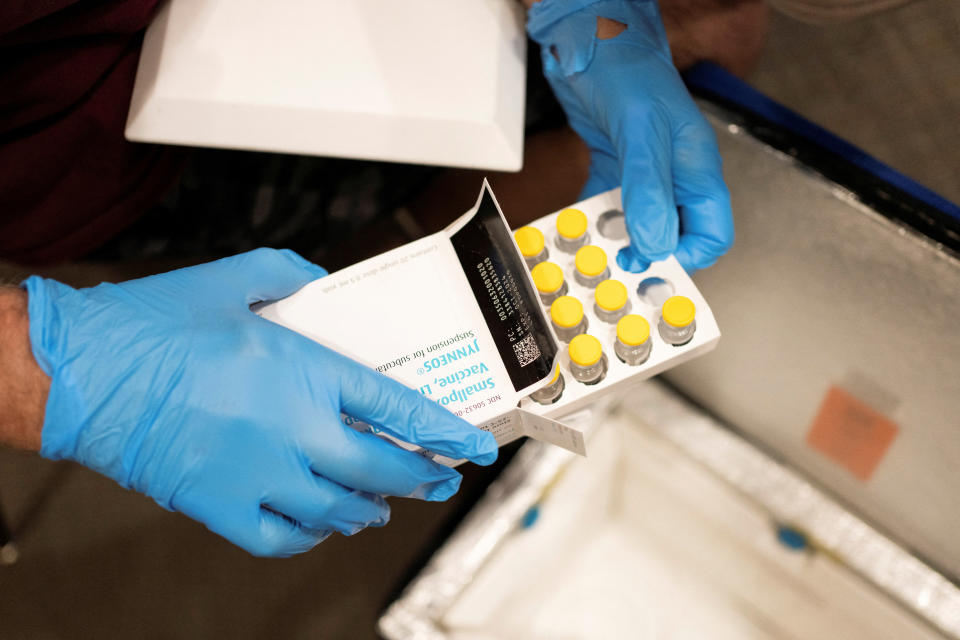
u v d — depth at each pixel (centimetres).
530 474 92
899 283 65
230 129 66
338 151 67
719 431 95
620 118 67
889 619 87
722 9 78
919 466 79
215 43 65
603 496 104
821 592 92
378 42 66
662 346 60
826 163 64
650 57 71
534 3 73
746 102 70
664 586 105
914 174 119
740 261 76
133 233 85
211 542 127
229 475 56
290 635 121
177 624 123
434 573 89
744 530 94
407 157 67
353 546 125
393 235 124
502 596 95
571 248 63
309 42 66
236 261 61
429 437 54
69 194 73
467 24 68
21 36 61
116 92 69
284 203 88
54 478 132
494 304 55
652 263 62
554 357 52
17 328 56
